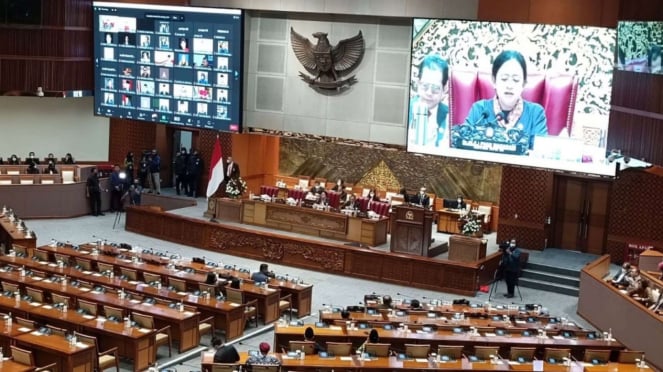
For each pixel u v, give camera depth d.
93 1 33.16
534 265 29.53
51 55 34.72
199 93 31.95
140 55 32.69
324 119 30.72
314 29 30.42
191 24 31.66
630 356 20.00
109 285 23.80
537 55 26.80
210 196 32.66
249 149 36.81
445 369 18.84
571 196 31.50
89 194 35.31
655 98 22.81
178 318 21.47
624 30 24.92
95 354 19.41
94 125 38.97
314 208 30.92
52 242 27.75
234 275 25.39
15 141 37.69
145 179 37.66
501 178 32.22
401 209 28.92
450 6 27.91
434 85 28.41
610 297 24.80
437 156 28.80
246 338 23.12
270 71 31.36
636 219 30.19
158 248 31.44
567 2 26.28
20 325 20.19
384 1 28.86
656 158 22.72
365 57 29.77
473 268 27.64
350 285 28.47
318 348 19.59
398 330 21.22
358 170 36.50
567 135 26.69
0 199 33.69
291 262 30.11
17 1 33.91
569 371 19.14
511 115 27.39
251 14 31.36
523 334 21.50
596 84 26.14
